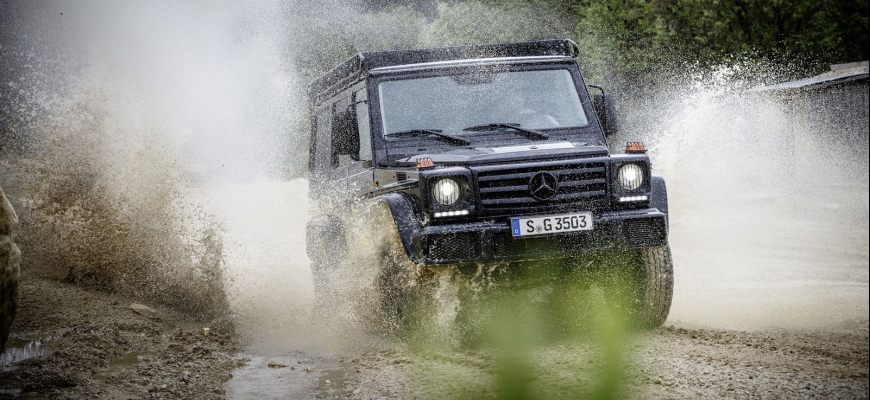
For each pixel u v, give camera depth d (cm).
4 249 785
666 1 4322
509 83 1174
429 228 930
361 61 1159
